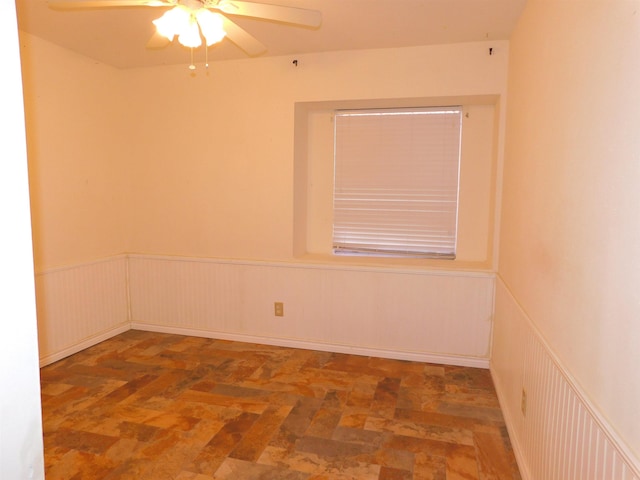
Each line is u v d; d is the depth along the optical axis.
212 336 3.80
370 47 3.13
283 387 2.88
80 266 3.45
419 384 2.94
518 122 2.47
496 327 3.02
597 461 1.16
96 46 3.21
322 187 3.74
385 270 3.34
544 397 1.70
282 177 3.48
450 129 3.43
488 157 3.38
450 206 3.49
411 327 3.35
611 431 1.08
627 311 1.03
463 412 2.58
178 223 3.79
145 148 3.80
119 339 3.76
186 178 3.72
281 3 2.43
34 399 0.57
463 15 2.54
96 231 3.62
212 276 3.74
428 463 2.10
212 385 2.91
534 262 1.97
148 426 2.40
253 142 3.51
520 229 2.31
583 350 1.33
